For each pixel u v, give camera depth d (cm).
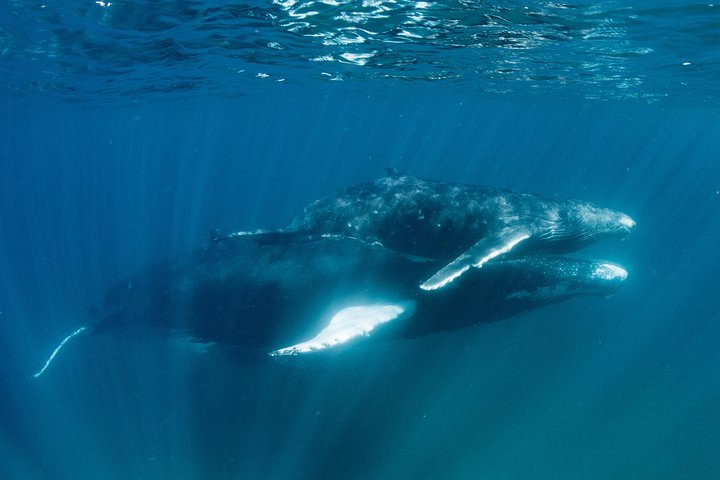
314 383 1734
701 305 2511
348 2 1431
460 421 1590
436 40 1880
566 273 1206
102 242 5003
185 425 1627
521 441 1521
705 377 1859
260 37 1834
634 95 3728
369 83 3359
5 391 2017
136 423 1680
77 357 2205
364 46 2000
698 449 1466
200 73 2666
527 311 1278
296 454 1446
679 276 2983
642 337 2169
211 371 1856
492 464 1427
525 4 1406
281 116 7244
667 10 1438
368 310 1093
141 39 1803
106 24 1602
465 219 1107
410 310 1138
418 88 3722
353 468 1392
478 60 2300
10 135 5978
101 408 1800
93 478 1452
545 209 1160
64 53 1991
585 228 1194
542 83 3167
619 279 1216
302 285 1247
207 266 1388
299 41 1905
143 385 1889
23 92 3052
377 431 1529
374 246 1169
